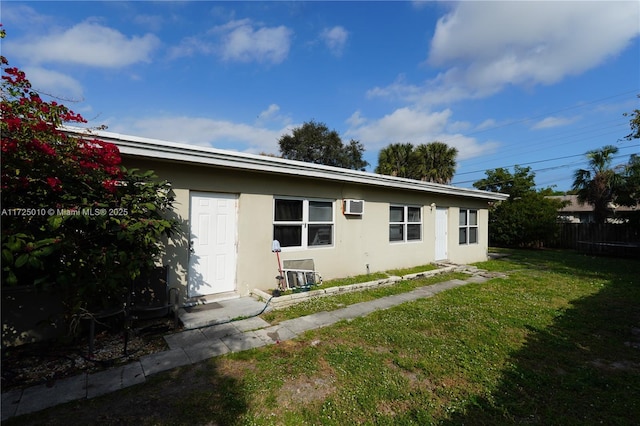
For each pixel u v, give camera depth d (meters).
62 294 3.67
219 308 5.24
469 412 2.69
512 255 14.70
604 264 11.80
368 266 8.62
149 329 4.32
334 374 3.27
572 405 2.81
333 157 28.09
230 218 6.04
